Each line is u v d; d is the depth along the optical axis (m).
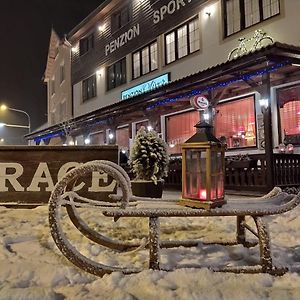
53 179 6.59
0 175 6.54
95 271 2.90
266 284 2.74
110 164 3.27
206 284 2.72
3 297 2.47
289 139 10.97
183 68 14.85
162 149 7.36
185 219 5.27
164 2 16.06
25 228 4.65
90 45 22.59
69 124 18.48
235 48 12.49
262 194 8.65
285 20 11.01
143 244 3.41
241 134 12.63
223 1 13.13
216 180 3.03
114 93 19.62
